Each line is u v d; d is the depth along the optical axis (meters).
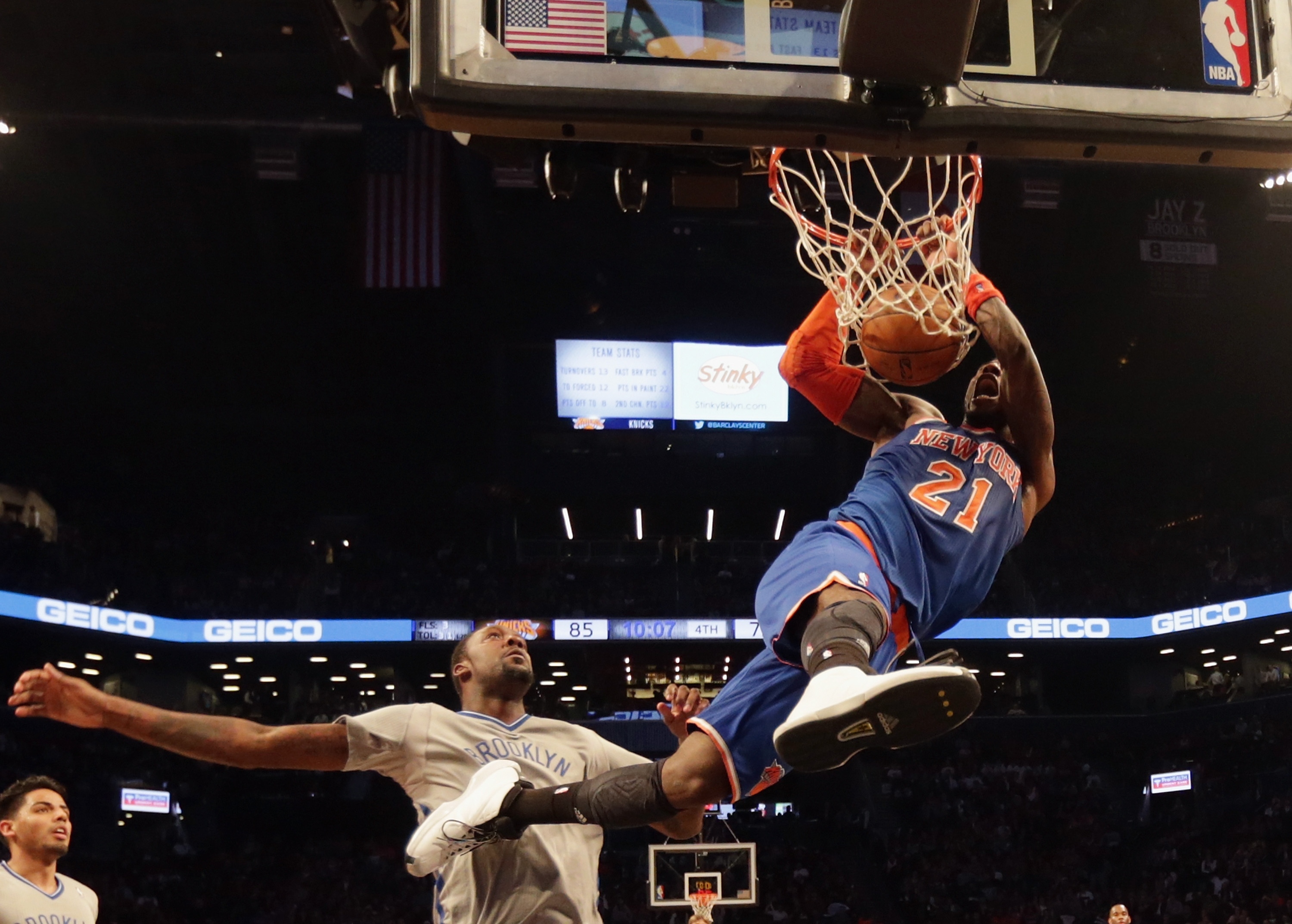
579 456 31.89
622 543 32.22
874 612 2.93
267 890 25.33
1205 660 31.08
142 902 23.70
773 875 25.89
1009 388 3.45
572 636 28.34
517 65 2.60
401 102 2.93
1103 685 31.56
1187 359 30.31
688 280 29.92
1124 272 27.83
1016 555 31.45
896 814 28.08
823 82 2.65
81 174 24.44
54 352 28.41
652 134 2.65
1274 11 2.79
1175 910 24.69
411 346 30.36
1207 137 2.71
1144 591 30.11
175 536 30.44
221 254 27.06
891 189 3.59
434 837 3.08
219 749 3.21
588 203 26.64
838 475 32.03
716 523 33.47
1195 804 27.84
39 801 5.20
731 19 2.67
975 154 2.72
